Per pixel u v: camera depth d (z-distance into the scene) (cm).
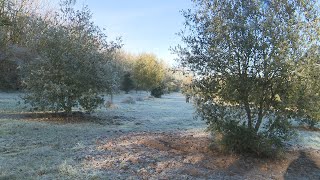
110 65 1165
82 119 1095
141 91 3391
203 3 616
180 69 648
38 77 1066
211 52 600
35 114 1143
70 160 553
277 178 522
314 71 563
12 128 825
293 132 627
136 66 3209
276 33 559
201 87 625
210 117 627
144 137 778
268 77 582
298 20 564
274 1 573
